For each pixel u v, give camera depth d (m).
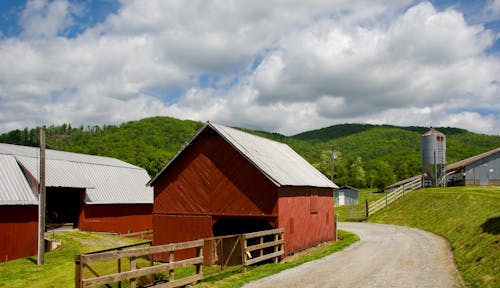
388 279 15.46
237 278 15.99
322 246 26.59
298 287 14.35
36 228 28.89
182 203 23.30
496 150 52.41
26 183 29.59
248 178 21.61
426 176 53.06
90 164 41.41
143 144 140.75
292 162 27.50
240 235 17.27
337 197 73.56
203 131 22.83
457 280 15.10
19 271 22.00
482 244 18.67
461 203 35.06
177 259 22.92
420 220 37.53
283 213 21.31
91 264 15.77
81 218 36.59
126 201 40.75
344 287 14.31
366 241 27.17
